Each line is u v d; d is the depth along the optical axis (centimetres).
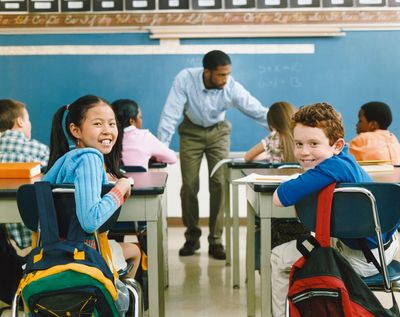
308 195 161
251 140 454
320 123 170
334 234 161
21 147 267
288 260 187
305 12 440
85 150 168
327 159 164
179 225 471
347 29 442
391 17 440
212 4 439
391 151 306
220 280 319
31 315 156
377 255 173
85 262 152
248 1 439
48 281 149
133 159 302
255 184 191
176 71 446
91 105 185
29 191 160
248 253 243
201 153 381
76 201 155
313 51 445
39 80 446
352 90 448
